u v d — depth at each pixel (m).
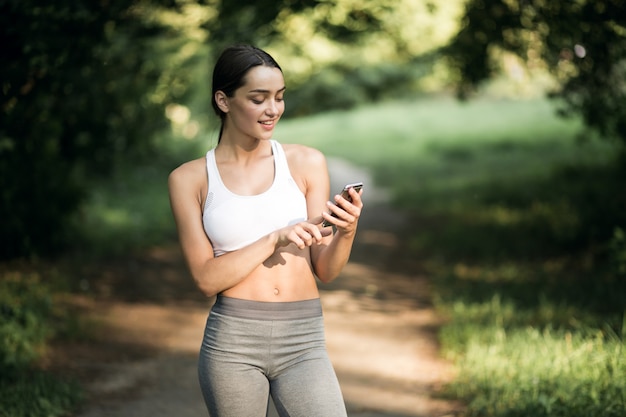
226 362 3.03
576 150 21.03
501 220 12.85
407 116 38.84
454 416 5.09
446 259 10.61
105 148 11.20
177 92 14.09
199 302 8.47
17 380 5.49
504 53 11.12
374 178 21.94
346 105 37.72
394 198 17.59
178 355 6.59
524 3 9.40
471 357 5.88
